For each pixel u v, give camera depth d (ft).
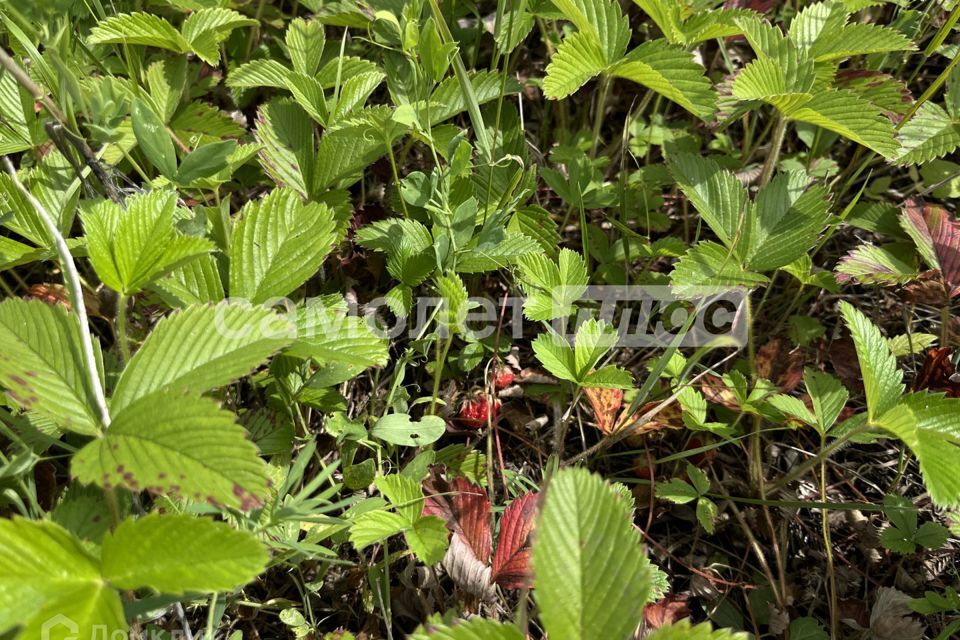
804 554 1.42
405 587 1.32
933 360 1.42
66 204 1.27
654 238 1.68
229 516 1.15
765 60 1.41
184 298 1.18
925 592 1.34
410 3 1.46
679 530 1.44
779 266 1.40
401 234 1.40
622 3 1.80
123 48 1.55
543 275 1.37
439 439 1.47
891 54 1.75
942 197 1.66
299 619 1.26
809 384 1.36
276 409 1.34
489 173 1.49
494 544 1.31
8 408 1.21
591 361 1.32
